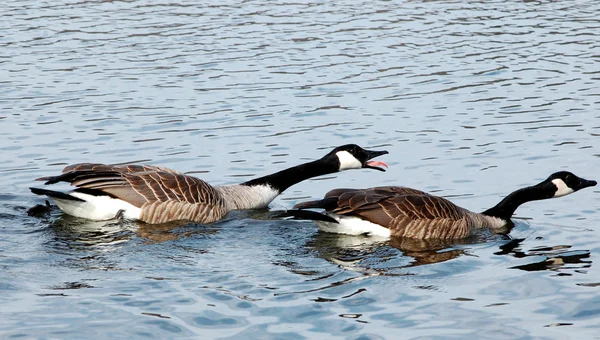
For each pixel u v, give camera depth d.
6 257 12.98
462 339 10.45
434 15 33.75
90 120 21.50
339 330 10.66
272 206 16.95
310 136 20.58
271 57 27.45
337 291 11.88
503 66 26.45
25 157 18.98
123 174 15.27
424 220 14.48
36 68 26.08
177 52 28.00
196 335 10.45
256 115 22.02
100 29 31.17
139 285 11.91
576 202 16.48
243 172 18.36
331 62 26.91
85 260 12.95
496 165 18.59
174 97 23.44
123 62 26.81
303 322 10.85
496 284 12.24
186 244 13.94
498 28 31.52
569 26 31.72
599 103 22.77
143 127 21.06
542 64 26.62
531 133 20.58
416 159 19.06
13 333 10.34
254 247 13.88
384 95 23.70
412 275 12.59
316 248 13.85
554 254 13.62
